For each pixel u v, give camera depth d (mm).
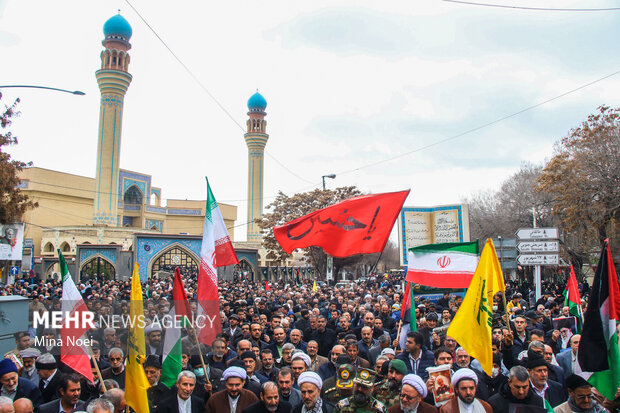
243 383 5922
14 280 31406
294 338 9156
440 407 5484
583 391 5051
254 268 44156
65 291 6738
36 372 7023
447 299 14578
